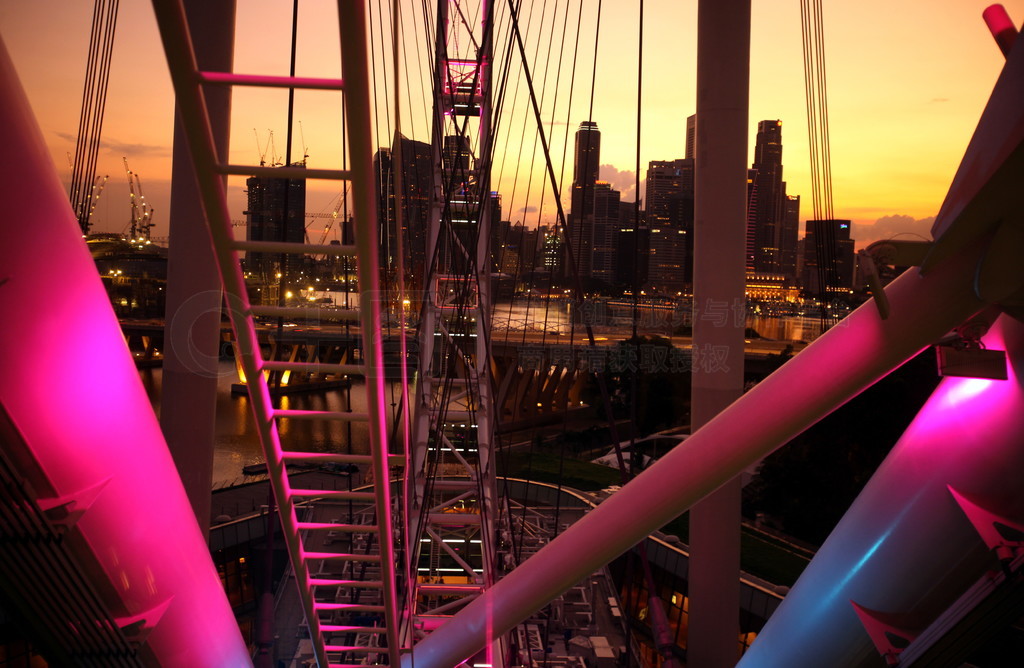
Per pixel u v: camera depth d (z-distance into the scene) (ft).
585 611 90.17
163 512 24.44
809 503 107.34
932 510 28.55
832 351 22.59
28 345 18.25
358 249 17.47
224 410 273.54
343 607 28.71
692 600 40.24
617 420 203.72
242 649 31.30
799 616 33.68
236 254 17.90
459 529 81.56
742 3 36.50
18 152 16.79
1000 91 16.67
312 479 136.26
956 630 27.35
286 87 14.73
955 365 26.71
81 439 20.58
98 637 23.79
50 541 20.49
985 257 19.76
